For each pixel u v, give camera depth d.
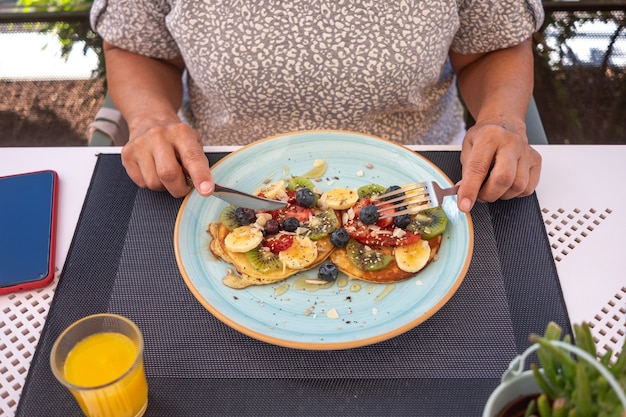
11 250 0.56
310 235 0.55
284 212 0.58
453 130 0.87
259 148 0.65
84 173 0.65
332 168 0.64
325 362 0.48
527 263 0.55
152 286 0.54
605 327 0.50
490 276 0.54
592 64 1.23
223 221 0.57
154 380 0.47
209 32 0.69
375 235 0.55
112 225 0.60
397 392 0.46
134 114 0.70
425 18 0.68
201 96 0.80
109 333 0.46
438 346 0.49
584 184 0.63
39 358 0.48
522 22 0.73
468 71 0.79
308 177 0.63
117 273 0.55
